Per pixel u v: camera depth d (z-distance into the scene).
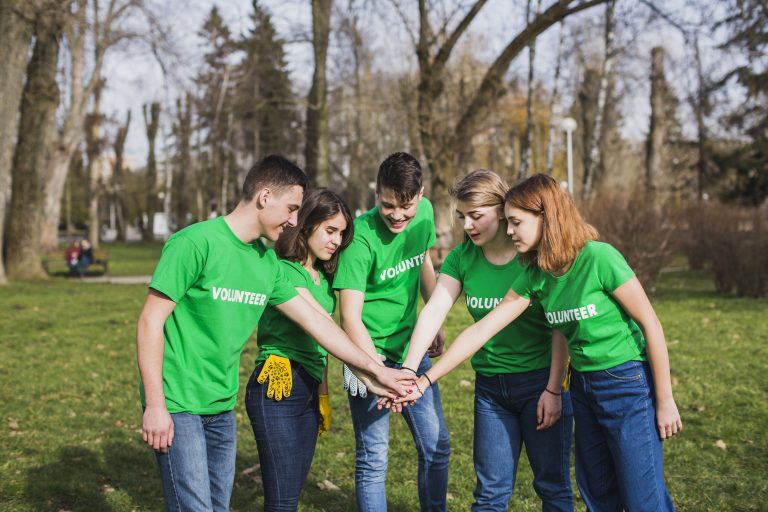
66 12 16.69
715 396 6.02
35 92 18.16
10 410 5.93
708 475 4.41
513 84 19.33
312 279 3.34
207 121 31.36
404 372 3.10
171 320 2.74
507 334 3.14
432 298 3.38
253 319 2.85
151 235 50.66
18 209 18.16
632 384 2.74
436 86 15.51
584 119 24.38
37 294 14.52
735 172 28.75
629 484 2.74
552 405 3.07
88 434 5.29
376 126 28.14
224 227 2.76
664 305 11.76
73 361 8.02
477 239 3.15
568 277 2.80
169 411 2.68
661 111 24.41
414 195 3.18
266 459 3.05
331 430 5.45
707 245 14.76
